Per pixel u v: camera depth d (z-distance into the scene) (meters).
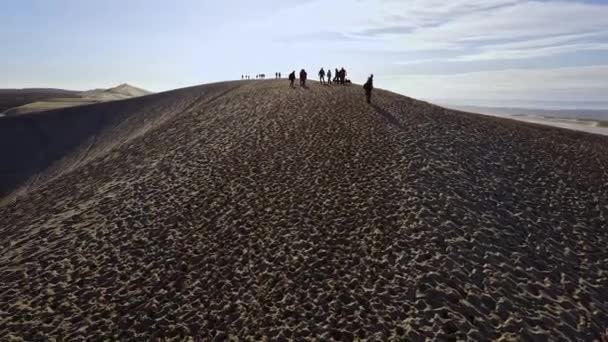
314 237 14.40
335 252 13.54
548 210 17.14
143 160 24.42
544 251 14.16
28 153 58.38
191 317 11.34
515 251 13.88
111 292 12.51
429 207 15.75
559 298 11.92
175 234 15.29
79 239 15.61
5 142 61.28
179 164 22.36
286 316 11.14
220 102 39.38
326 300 11.59
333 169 19.41
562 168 22.44
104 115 65.50
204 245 14.48
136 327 11.07
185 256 13.95
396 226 14.62
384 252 13.34
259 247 14.12
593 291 12.44
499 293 11.76
